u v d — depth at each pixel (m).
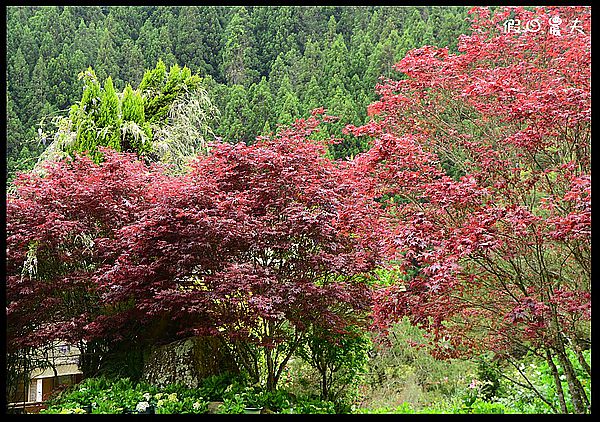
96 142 11.30
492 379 8.35
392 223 6.74
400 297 5.83
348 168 7.24
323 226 7.01
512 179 6.00
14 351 8.35
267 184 7.41
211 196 7.34
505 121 6.23
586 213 4.86
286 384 8.57
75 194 8.39
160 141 12.93
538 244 5.46
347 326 7.68
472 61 6.80
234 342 7.73
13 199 8.41
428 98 6.89
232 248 7.33
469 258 5.57
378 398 11.36
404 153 6.13
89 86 11.78
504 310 5.88
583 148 5.70
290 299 6.81
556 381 6.14
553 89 5.75
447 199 5.59
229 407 6.76
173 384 7.62
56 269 8.57
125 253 7.48
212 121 19.02
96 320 7.89
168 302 7.31
